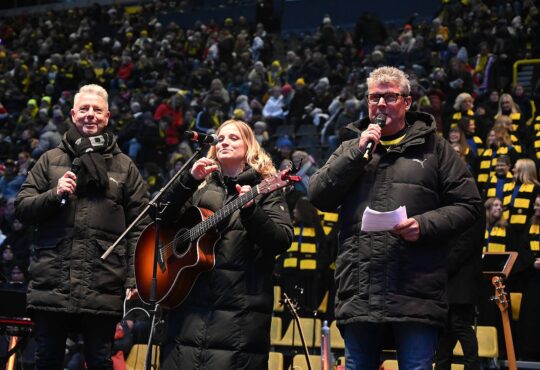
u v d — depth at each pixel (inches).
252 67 960.3
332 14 1117.7
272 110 794.8
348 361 184.1
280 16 1153.4
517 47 772.6
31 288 216.4
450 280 298.7
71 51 1143.6
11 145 792.9
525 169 414.3
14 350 281.9
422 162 185.8
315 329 390.6
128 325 375.2
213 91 836.6
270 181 193.5
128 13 1283.2
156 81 977.5
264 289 200.4
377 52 814.5
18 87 1043.3
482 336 351.6
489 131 533.0
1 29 1326.3
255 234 194.9
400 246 179.6
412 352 178.2
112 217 221.5
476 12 892.0
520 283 378.6
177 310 204.1
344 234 187.2
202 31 1111.0
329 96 788.0
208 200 210.1
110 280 217.6
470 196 184.5
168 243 209.6
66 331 220.5
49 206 213.3
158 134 704.4
